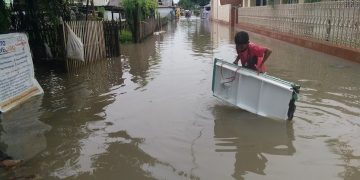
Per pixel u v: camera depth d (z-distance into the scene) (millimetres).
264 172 4688
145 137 5891
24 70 8359
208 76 10453
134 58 14820
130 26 21625
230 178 4551
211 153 5246
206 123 6395
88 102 7996
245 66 6898
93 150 5492
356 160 4953
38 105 7863
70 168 4957
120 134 6062
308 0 20703
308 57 13945
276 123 6270
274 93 6250
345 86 8906
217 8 56906
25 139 5996
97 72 11562
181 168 4832
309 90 8547
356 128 6035
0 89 7484
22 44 8320
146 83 9719
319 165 4840
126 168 4906
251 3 38812
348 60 12930
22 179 4668
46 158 5273
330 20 15211
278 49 16844
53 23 11555
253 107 6594
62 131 6289
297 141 5582
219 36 26375
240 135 5844
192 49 17797
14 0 12086
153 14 33625
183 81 9820
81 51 11461
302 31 18969
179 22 58219
